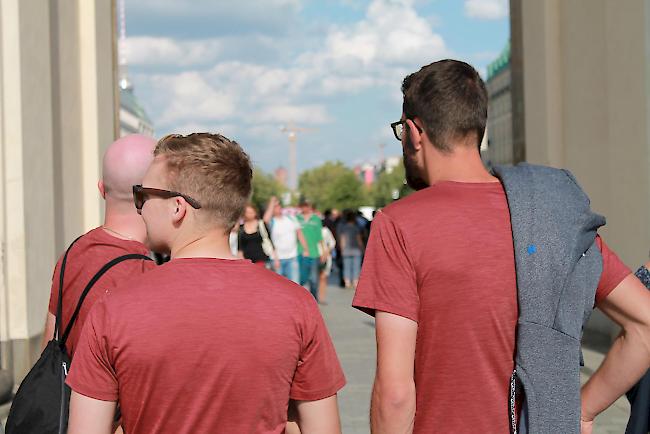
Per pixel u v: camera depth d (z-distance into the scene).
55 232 11.48
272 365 2.37
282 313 2.39
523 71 14.45
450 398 2.59
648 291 2.69
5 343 9.64
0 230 9.70
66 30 12.52
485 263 2.57
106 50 14.07
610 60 11.66
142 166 3.27
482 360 2.58
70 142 12.57
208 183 2.45
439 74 2.75
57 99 11.88
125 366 2.33
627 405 8.02
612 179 11.76
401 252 2.60
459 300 2.57
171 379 2.32
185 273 2.41
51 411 3.09
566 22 13.16
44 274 10.45
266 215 16.27
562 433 2.54
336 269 35.28
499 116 88.88
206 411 2.34
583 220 2.61
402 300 2.59
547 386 2.54
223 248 2.50
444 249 2.58
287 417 2.54
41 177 10.48
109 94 14.19
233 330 2.35
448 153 2.75
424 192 2.70
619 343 2.71
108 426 2.39
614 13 11.52
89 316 2.38
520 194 2.62
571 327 2.57
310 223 18.47
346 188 149.75
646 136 10.82
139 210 2.52
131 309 2.34
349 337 13.45
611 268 2.69
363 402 8.56
